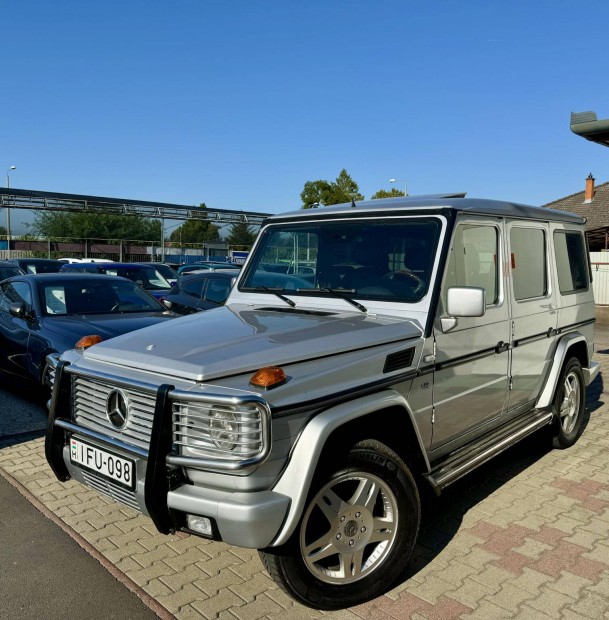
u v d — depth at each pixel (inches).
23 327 277.4
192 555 147.1
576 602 126.5
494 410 173.9
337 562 128.6
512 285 177.6
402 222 155.8
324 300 160.6
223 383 111.4
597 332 559.8
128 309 295.9
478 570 139.3
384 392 128.0
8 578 136.6
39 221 1539.1
